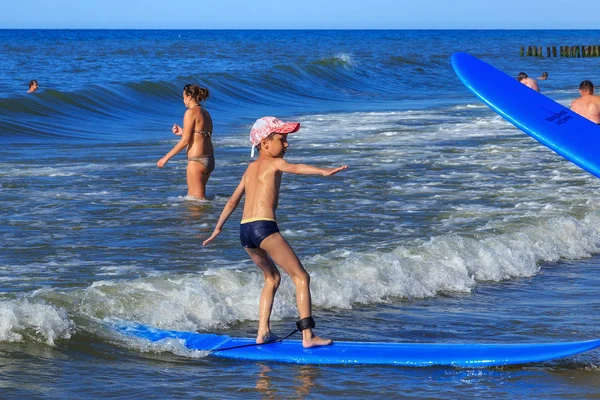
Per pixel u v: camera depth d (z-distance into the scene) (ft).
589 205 53.62
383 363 26.30
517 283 38.17
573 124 33.83
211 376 25.14
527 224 46.93
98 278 35.14
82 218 47.57
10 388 23.25
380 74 201.77
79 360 25.88
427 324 31.22
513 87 37.17
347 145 82.02
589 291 36.86
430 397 23.58
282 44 485.56
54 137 91.86
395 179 62.54
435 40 637.30
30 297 29.63
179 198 54.19
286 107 137.18
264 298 28.02
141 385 24.07
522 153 77.41
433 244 40.42
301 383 24.62
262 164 27.32
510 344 27.27
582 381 25.14
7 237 42.42
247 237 27.09
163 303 30.60
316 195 55.57
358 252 39.27
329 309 32.86
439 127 99.60
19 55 306.96
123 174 63.46
